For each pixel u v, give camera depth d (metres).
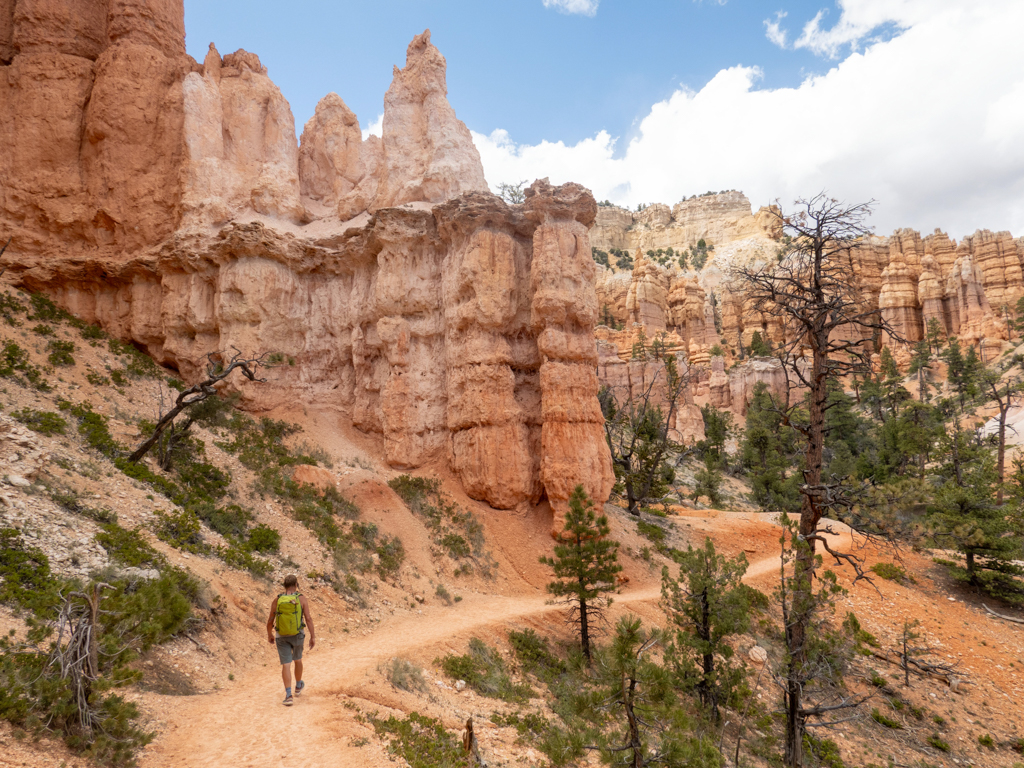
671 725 12.22
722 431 85.38
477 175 36.66
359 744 9.01
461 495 30.33
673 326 146.12
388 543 25.27
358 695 11.51
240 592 16.12
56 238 35.34
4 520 12.77
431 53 37.75
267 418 32.19
